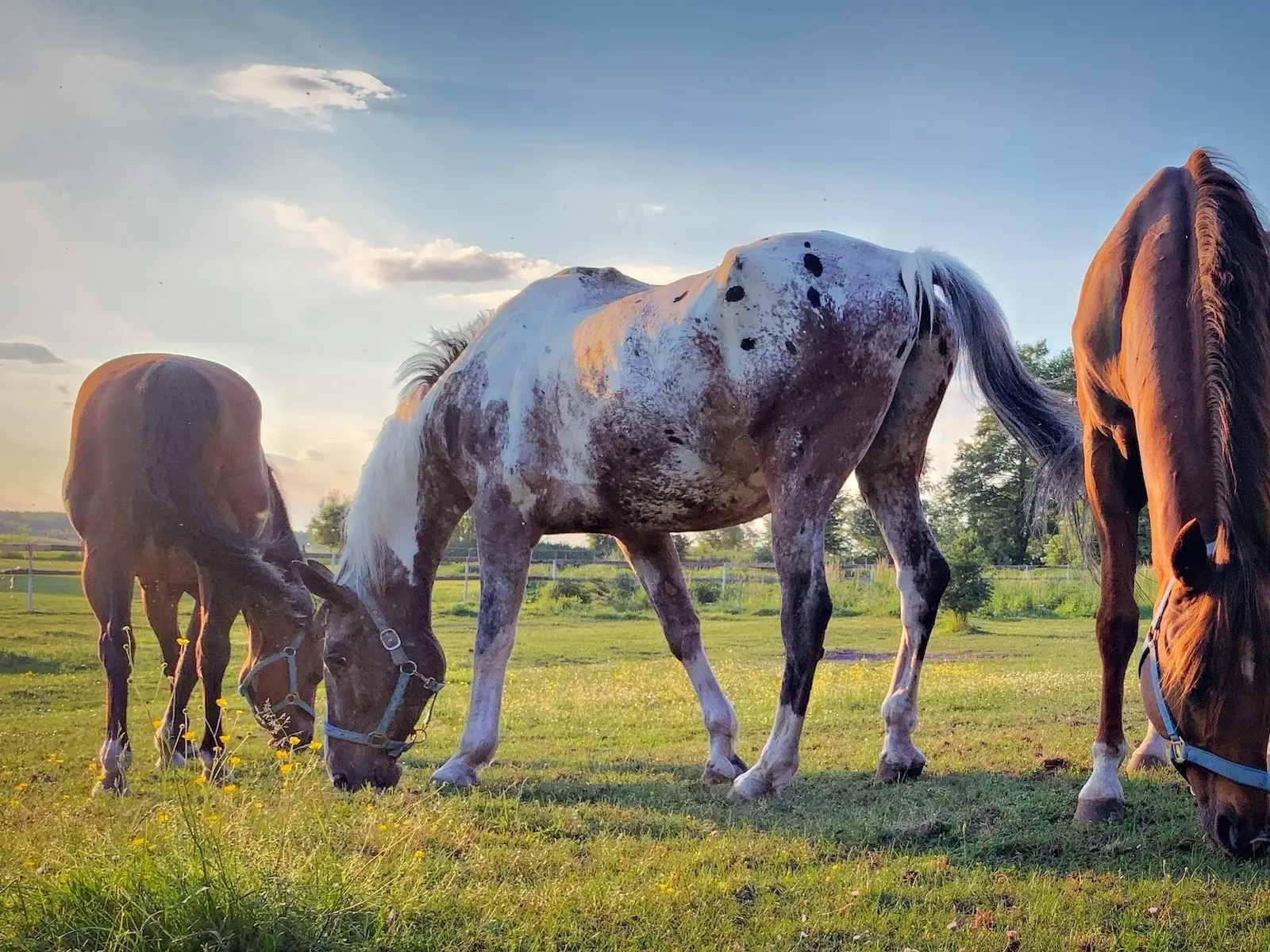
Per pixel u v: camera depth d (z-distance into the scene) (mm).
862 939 3439
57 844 4062
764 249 5137
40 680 12094
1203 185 4430
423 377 6582
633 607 26812
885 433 5559
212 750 6527
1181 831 4375
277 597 6410
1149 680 3955
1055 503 5742
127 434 6191
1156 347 4148
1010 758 6160
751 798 5227
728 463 5316
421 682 6137
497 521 5918
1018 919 3561
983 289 5340
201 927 3246
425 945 3338
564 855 4293
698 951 3350
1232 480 3773
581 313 5895
